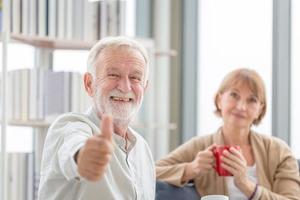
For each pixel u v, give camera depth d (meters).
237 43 4.58
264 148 3.08
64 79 3.89
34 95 3.83
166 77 4.64
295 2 4.13
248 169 3.02
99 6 4.04
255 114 3.06
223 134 3.12
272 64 4.25
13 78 3.82
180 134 4.98
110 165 2.18
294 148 4.11
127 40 2.23
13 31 3.80
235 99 3.05
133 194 2.22
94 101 2.22
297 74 4.09
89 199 2.10
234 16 4.61
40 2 3.88
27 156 3.80
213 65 4.79
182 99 4.99
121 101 2.19
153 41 4.36
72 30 3.96
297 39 4.10
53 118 3.86
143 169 2.38
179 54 4.98
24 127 4.24
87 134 2.00
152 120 4.44
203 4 4.93
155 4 4.88
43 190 2.11
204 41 4.91
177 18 4.97
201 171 2.90
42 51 4.14
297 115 4.09
